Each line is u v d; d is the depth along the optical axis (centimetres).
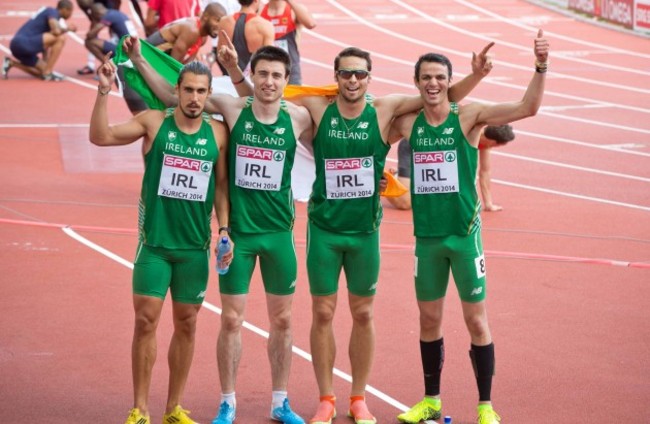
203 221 930
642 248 1641
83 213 1755
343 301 1352
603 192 2056
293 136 950
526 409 1013
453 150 942
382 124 954
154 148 921
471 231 953
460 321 1273
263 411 1008
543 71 920
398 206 1848
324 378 985
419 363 1138
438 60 923
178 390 956
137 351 930
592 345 1197
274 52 926
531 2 5081
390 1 5041
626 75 3503
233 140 945
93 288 1379
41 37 3127
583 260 1559
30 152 2233
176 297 942
